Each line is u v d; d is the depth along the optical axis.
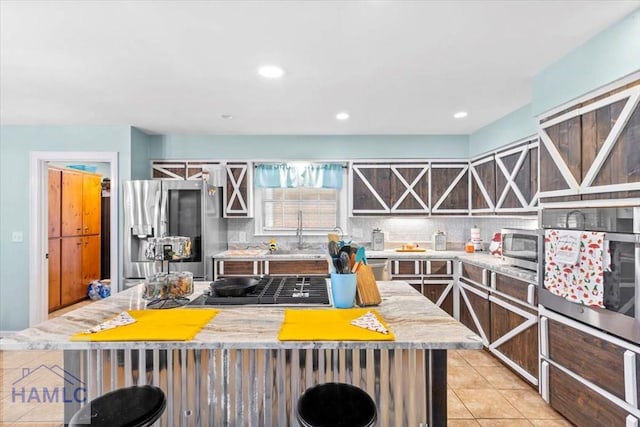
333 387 1.33
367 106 3.16
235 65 2.29
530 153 3.04
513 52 2.12
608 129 1.84
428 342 1.24
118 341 1.24
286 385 1.55
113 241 3.75
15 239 3.78
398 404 1.53
